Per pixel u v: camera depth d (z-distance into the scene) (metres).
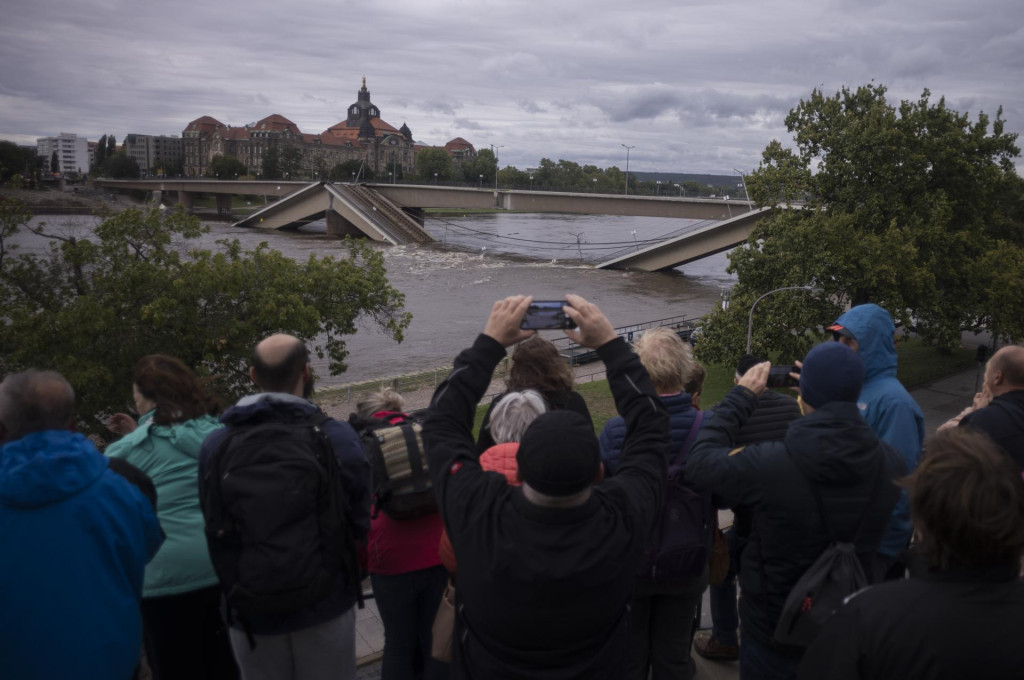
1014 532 1.86
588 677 2.29
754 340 33.06
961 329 36.81
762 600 3.12
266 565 2.89
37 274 26.77
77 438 2.71
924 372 36.81
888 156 33.44
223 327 27.05
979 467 1.93
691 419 3.55
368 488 3.30
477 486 2.32
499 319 2.59
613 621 2.38
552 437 2.12
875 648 1.95
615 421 3.66
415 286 79.00
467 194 121.00
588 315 2.61
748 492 3.01
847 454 2.86
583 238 149.00
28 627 2.51
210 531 2.98
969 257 34.72
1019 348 3.63
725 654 4.50
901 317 31.48
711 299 75.19
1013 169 35.22
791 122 35.78
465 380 2.54
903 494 3.52
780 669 3.10
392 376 44.56
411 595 3.85
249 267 28.80
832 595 2.84
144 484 2.98
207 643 3.75
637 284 84.19
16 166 180.50
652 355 3.57
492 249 118.38
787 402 3.75
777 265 33.28
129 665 2.72
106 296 26.33
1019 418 3.47
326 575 3.01
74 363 23.66
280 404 3.14
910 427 3.80
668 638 3.66
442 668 3.90
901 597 1.96
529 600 2.15
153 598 3.59
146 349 26.03
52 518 2.55
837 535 2.91
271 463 2.96
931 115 34.56
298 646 3.20
